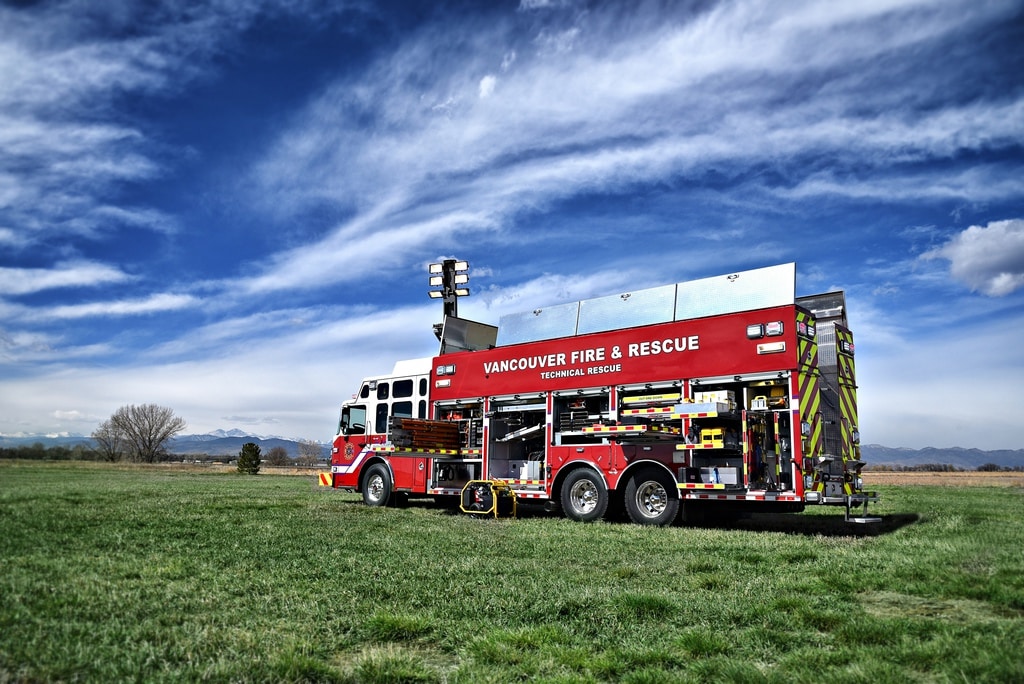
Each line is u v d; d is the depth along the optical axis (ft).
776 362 32.63
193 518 33.42
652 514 35.24
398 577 19.29
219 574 19.53
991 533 28.40
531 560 22.63
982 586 17.29
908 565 20.45
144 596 16.57
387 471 48.06
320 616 15.06
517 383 42.96
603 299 40.52
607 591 17.46
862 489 35.42
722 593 17.51
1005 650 12.09
